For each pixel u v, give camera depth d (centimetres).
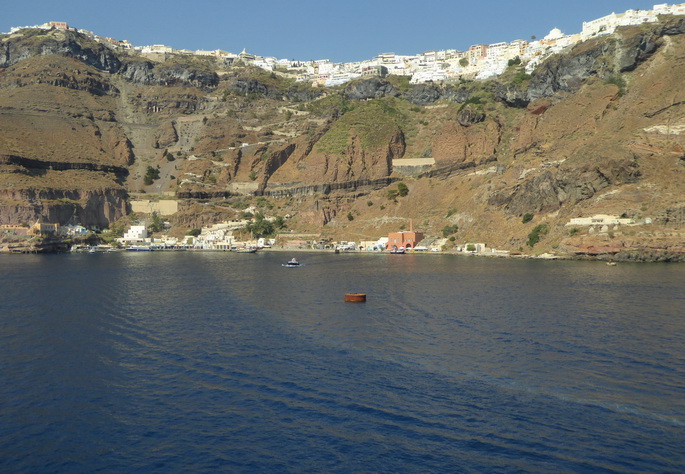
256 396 5109
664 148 18900
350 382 5397
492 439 4238
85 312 8919
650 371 5534
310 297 10331
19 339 7156
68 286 12156
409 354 6253
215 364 6016
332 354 6316
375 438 4306
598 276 12850
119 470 3978
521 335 7006
